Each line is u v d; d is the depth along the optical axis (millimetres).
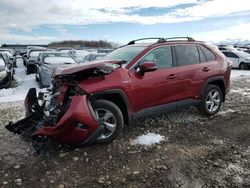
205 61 6141
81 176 3752
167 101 5406
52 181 3635
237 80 12977
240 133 5285
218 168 3934
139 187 3498
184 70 5629
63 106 4387
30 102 5148
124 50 5676
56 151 4453
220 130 5441
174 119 6047
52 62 11844
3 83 10828
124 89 4719
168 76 5344
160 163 4090
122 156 4301
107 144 4691
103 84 4484
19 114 6762
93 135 4246
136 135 5113
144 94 5016
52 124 4238
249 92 9461
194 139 4977
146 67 4824
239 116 6383
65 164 4059
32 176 3754
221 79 6340
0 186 3525
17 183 3590
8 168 3963
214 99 6332
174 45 5688
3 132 5410
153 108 5223
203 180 3635
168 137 5055
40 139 4352
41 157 4273
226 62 6543
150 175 3770
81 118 4086
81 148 4535
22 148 4625
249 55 20719
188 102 5789
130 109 4895
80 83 4391
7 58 13547
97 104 4500
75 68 4391
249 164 4051
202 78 5941
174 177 3715
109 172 3850
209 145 4719
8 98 8992
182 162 4117
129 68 4941
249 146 4684
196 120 6023
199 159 4211
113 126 4676
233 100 8078
